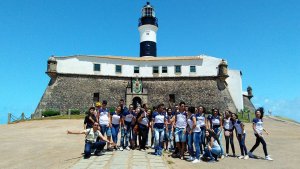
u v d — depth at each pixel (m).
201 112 13.71
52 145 16.83
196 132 12.48
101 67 51.03
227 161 12.77
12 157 13.38
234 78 54.97
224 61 50.38
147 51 60.03
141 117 14.80
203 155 13.27
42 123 33.16
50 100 47.28
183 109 13.15
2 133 23.72
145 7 61.91
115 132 14.59
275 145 18.03
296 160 13.04
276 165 11.93
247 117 42.22
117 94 50.28
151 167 10.78
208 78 50.72
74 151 14.72
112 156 12.83
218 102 48.81
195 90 50.19
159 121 13.75
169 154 13.99
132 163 11.36
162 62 51.91
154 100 50.09
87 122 13.28
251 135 23.28
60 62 49.88
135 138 15.16
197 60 51.44
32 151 14.86
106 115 14.43
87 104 48.56
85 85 49.69
